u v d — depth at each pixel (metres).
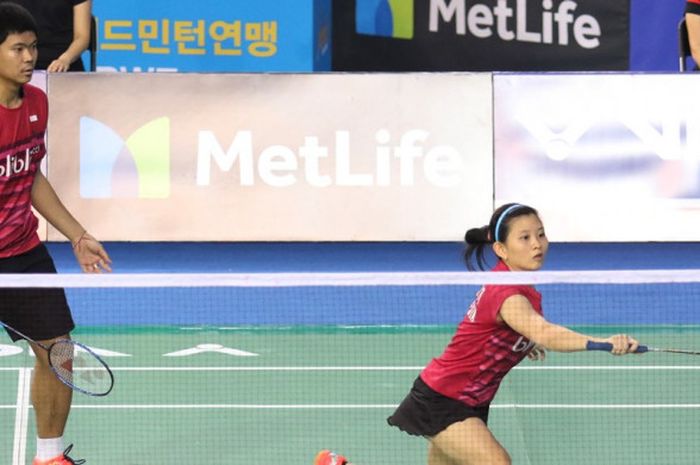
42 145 16.50
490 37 32.72
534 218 14.09
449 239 26.88
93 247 17.17
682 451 18.38
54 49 26.92
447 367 13.92
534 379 22.89
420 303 27.41
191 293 27.30
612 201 26.95
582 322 27.42
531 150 26.86
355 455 18.08
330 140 26.83
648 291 27.47
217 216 26.83
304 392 22.03
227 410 20.78
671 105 26.89
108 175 26.67
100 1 33.06
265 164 26.86
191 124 26.75
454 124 26.86
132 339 26.34
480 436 13.84
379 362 24.36
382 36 32.56
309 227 26.89
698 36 27.08
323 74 26.80
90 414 20.44
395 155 26.88
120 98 26.66
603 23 32.78
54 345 15.80
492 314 13.53
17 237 16.38
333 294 27.34
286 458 17.97
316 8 33.19
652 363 24.16
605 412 20.69
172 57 33.25
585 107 26.88
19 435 19.06
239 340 26.30
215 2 33.19
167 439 19.00
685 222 27.00
